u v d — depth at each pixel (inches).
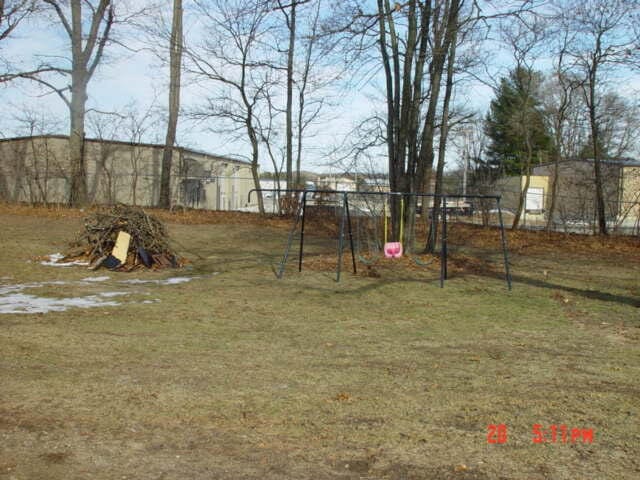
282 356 227.8
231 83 971.3
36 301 323.6
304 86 1053.2
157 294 359.3
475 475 130.2
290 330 277.3
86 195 985.5
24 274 412.2
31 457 133.9
